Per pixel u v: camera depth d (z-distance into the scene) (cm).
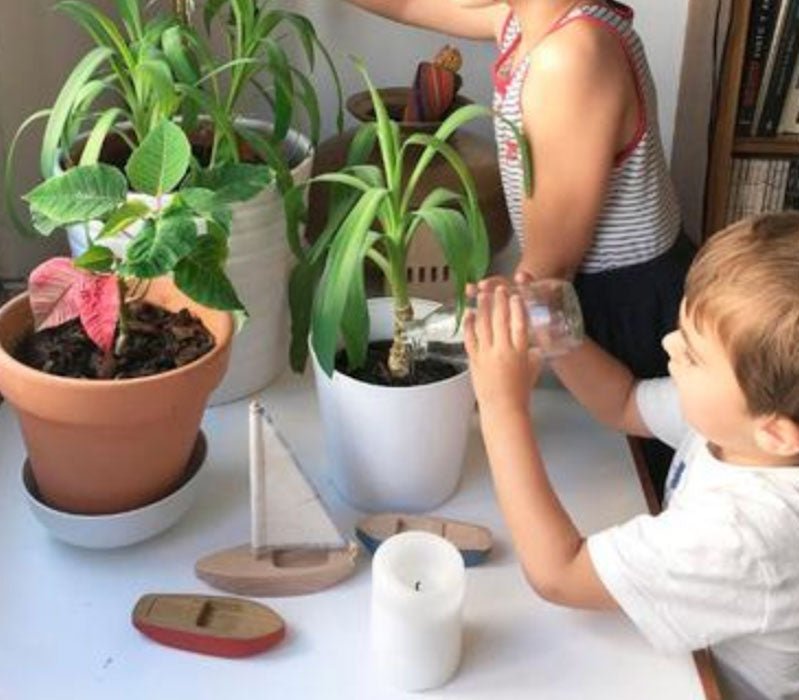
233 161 101
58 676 85
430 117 129
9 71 123
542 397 121
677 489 98
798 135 154
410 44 148
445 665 85
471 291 95
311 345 101
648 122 112
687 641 85
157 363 90
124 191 85
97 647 87
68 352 91
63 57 127
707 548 83
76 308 88
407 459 99
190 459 98
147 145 85
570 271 111
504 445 91
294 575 92
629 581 85
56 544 96
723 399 86
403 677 84
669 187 121
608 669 88
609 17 106
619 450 113
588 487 108
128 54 104
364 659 87
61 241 132
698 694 86
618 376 111
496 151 130
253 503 92
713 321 84
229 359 101
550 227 108
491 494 105
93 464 88
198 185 91
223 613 89
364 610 92
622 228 116
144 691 84
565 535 89
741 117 153
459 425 100
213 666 86
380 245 104
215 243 85
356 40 148
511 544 99
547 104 103
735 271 83
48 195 84
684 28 150
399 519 99
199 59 110
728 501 85
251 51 113
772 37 147
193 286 83
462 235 94
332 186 108
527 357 92
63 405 83
